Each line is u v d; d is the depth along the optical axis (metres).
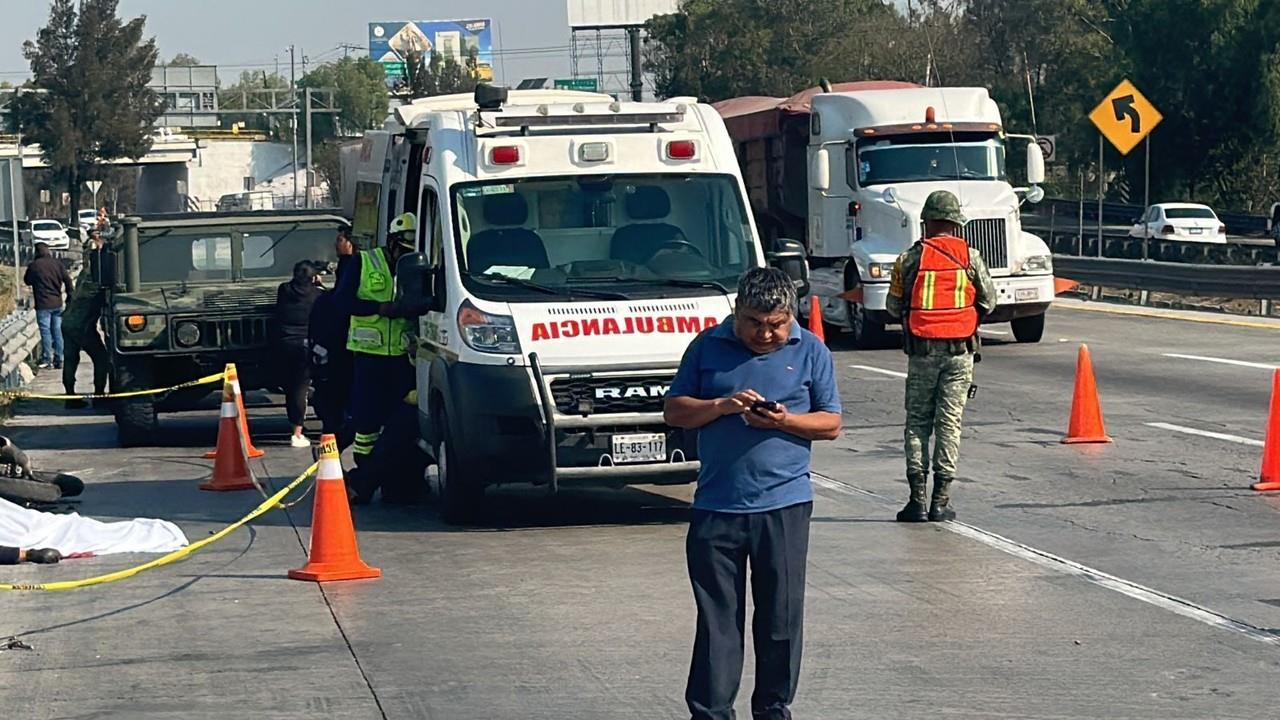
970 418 16.78
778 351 6.12
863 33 71.62
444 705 7.07
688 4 77.81
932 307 11.02
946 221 11.00
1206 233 50.62
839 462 14.23
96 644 8.26
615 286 11.20
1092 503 11.86
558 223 11.45
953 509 11.70
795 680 6.20
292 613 8.88
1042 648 7.86
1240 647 7.84
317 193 108.31
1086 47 73.25
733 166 11.86
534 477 10.86
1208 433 15.24
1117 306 32.53
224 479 13.41
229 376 13.55
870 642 8.02
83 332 19.78
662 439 10.86
